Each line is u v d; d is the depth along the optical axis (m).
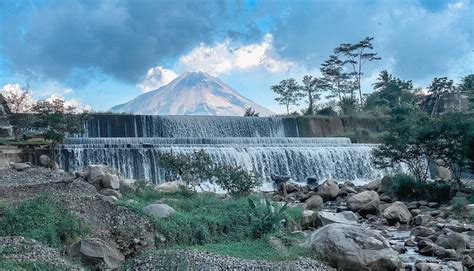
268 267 14.83
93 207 18.73
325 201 37.88
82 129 43.69
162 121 56.47
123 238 16.53
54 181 26.55
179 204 23.12
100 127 52.56
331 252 16.20
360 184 49.94
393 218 27.97
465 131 37.59
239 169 33.28
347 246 16.12
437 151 39.47
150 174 40.47
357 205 31.67
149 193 26.78
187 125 58.09
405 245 21.48
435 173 52.47
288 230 20.67
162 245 17.34
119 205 19.22
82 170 34.09
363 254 15.99
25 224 16.41
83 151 38.84
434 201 36.62
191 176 29.67
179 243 17.95
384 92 107.62
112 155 39.53
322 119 71.00
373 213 31.05
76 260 14.08
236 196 27.36
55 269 12.38
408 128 40.88
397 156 41.34
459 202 31.98
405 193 38.22
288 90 104.88
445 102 90.81
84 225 16.97
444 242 20.31
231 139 48.38
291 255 16.28
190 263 14.61
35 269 12.03
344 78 107.00
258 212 20.67
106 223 17.78
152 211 19.36
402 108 74.56
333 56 106.81
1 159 35.12
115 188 26.11
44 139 39.22
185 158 30.17
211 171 29.61
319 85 104.56
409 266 17.47
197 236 18.52
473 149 37.28
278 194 40.06
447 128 38.19
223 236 19.14
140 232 17.11
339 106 91.75
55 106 41.31
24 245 13.82
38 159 37.34
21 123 41.69
